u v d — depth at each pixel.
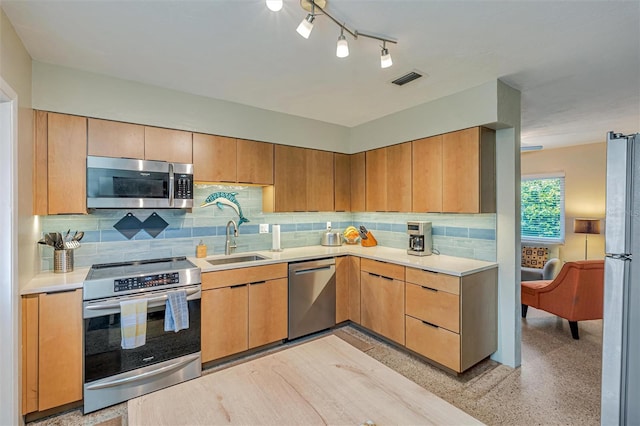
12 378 1.72
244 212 3.44
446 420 0.94
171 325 2.31
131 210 2.77
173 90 2.69
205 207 3.17
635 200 1.31
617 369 1.36
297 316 3.12
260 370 1.25
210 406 1.02
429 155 2.99
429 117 2.99
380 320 3.10
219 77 2.45
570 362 2.76
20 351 1.83
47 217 2.41
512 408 2.13
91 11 1.62
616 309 1.36
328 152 3.76
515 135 2.67
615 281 1.36
